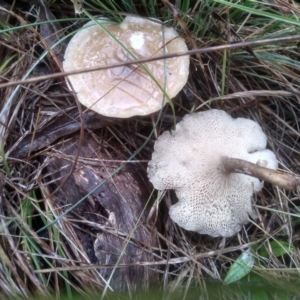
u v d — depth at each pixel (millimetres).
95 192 149
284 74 173
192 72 170
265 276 153
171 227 160
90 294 142
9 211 148
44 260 149
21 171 155
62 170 153
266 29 164
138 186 156
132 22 153
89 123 156
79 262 145
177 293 148
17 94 158
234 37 159
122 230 149
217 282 153
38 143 154
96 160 153
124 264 143
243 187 148
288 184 130
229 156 149
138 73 149
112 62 150
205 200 146
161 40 151
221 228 147
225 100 170
